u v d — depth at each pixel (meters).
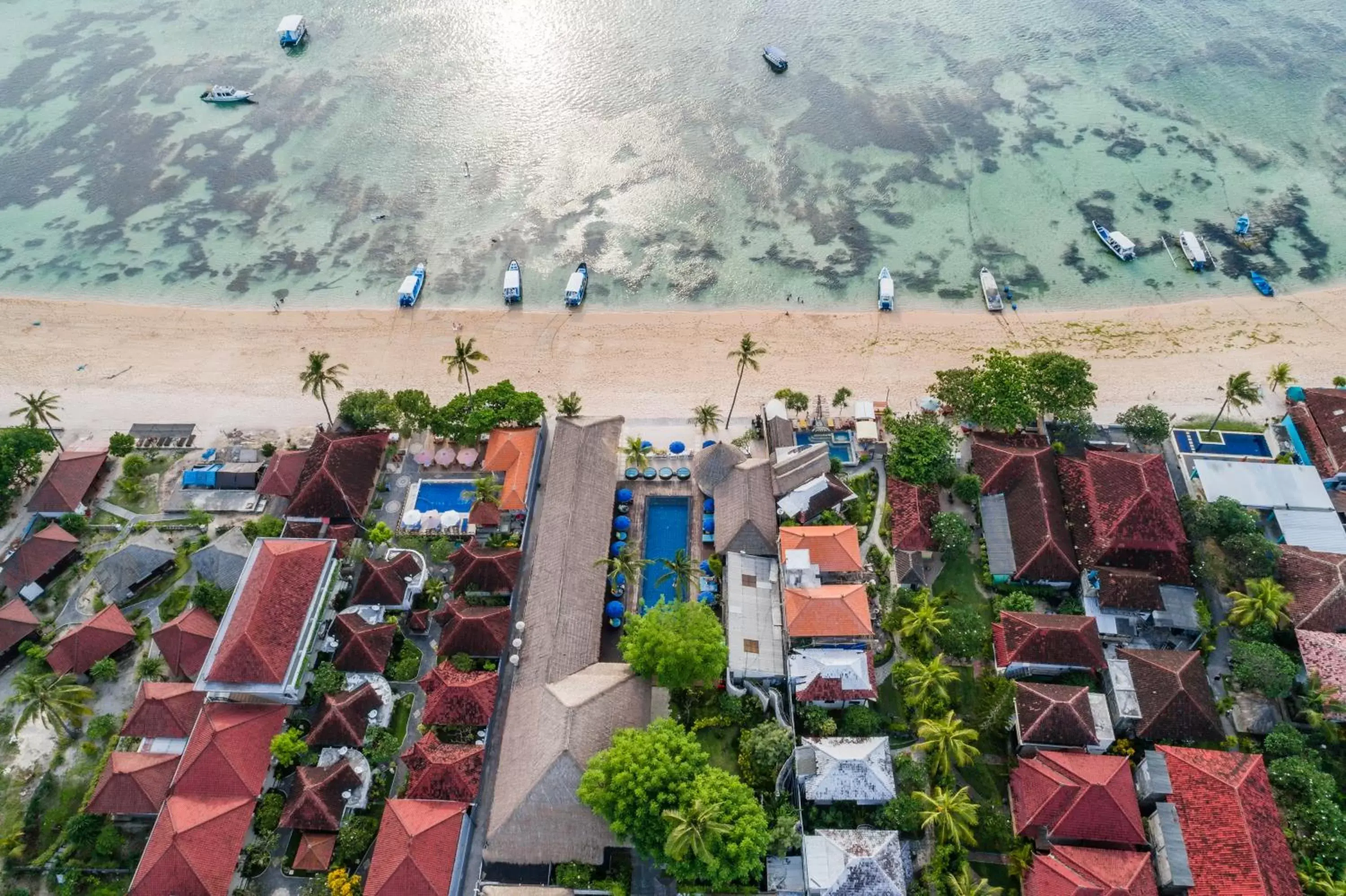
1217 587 86.44
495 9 180.38
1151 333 118.69
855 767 70.69
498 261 132.25
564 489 91.56
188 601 88.62
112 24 182.38
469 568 87.56
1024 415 96.12
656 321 122.75
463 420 100.88
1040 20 178.62
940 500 96.75
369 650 81.25
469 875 70.88
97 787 73.06
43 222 139.38
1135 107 156.62
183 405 111.50
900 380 112.88
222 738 73.62
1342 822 67.69
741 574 86.19
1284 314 120.38
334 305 125.94
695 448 104.06
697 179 144.25
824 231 135.50
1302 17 177.75
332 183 145.62
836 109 156.88
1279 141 149.12
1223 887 64.06
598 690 75.00
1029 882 66.12
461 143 152.00
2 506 97.12
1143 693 76.31
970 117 155.00
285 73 167.75
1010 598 84.56
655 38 173.50
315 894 67.50
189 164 149.38
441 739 77.88
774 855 68.94
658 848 66.00
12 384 114.00
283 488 96.88
